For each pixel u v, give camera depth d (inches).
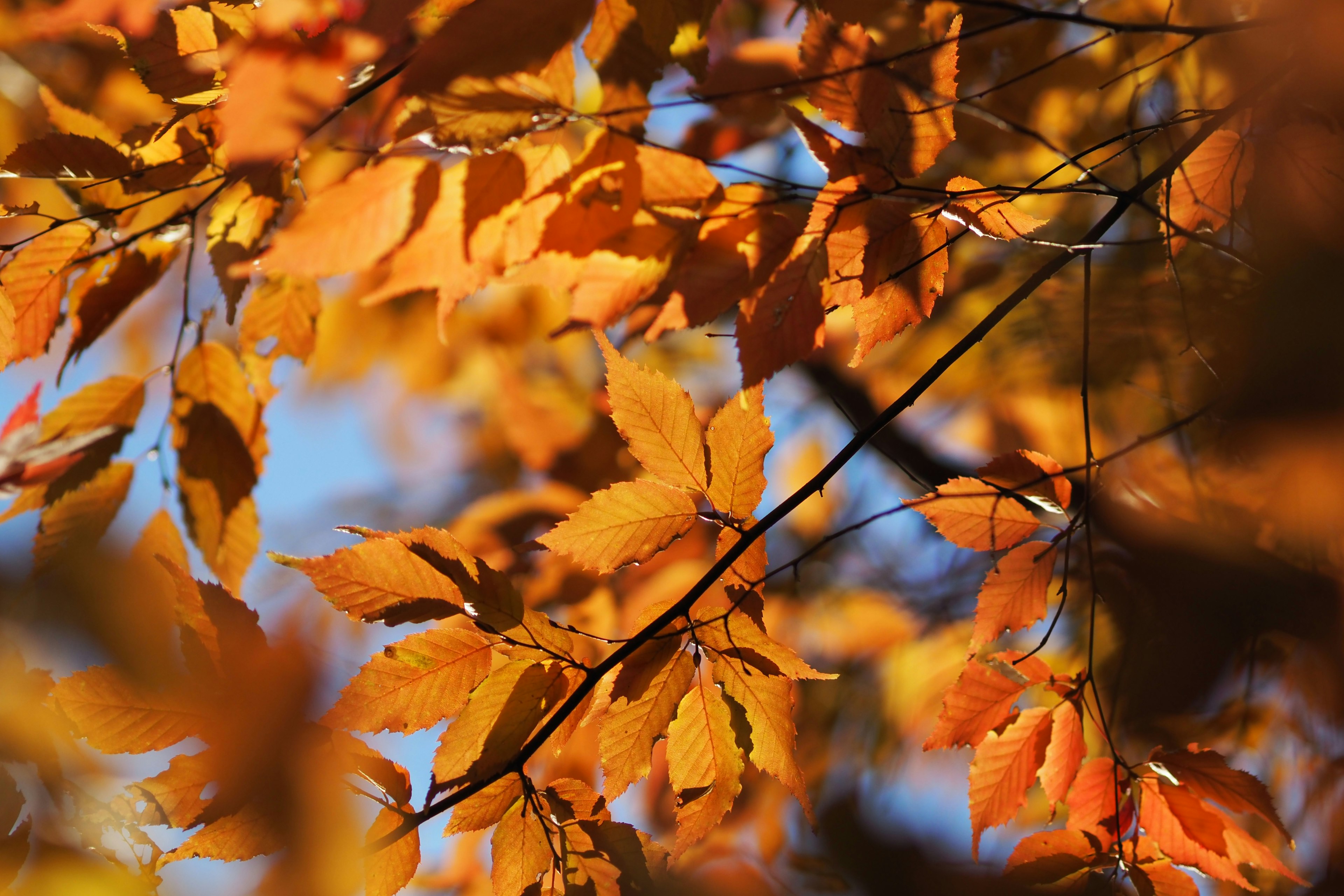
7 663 50.4
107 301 56.6
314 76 50.4
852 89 53.1
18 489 56.0
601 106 52.3
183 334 57.2
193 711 51.3
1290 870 55.1
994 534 55.5
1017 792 56.0
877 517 54.8
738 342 53.7
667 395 54.1
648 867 54.1
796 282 53.6
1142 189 54.9
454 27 50.9
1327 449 56.2
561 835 53.9
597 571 54.2
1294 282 55.8
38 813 50.9
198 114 54.9
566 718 53.6
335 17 50.8
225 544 57.5
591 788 54.1
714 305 53.4
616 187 52.5
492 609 53.4
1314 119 55.4
